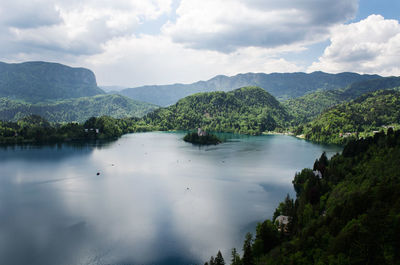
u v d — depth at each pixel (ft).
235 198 649.20
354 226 305.94
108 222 524.93
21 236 472.85
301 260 305.53
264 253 369.30
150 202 627.05
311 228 356.38
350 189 490.90
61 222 524.52
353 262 272.92
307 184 578.66
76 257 414.00
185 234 479.00
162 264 397.19
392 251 277.44
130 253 423.64
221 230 491.31
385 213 320.09
